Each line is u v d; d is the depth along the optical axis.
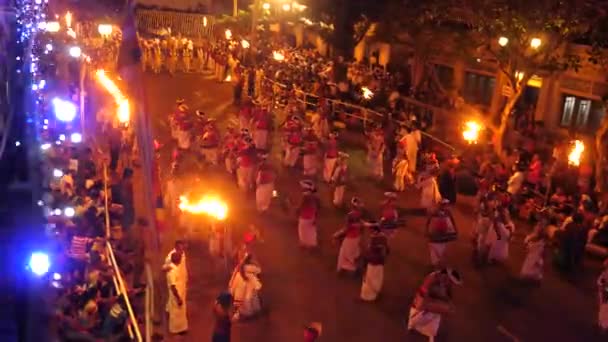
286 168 22.66
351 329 12.62
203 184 20.02
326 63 34.97
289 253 15.78
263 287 14.09
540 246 14.84
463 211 19.38
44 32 26.70
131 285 12.21
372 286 13.57
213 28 49.16
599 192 19.48
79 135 18.06
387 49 35.47
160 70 38.97
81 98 21.77
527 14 20.53
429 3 25.11
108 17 43.12
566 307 14.09
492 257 15.87
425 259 15.89
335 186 18.98
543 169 20.83
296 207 18.62
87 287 10.99
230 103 31.72
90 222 13.27
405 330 12.69
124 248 13.29
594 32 20.98
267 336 12.23
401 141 20.91
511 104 22.73
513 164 20.77
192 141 23.22
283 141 23.80
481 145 23.92
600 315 13.12
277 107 29.45
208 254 15.45
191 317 12.77
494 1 21.05
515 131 26.56
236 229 16.78
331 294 13.96
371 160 21.73
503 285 14.95
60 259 11.63
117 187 15.70
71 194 14.02
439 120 27.83
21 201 12.73
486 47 23.27
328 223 17.88
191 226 15.90
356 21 31.77
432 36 27.48
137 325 10.43
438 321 12.07
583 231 15.80
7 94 16.94
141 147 8.21
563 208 18.12
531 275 15.02
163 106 30.41
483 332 12.88
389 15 28.52
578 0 19.78
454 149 22.20
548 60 22.61
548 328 13.17
